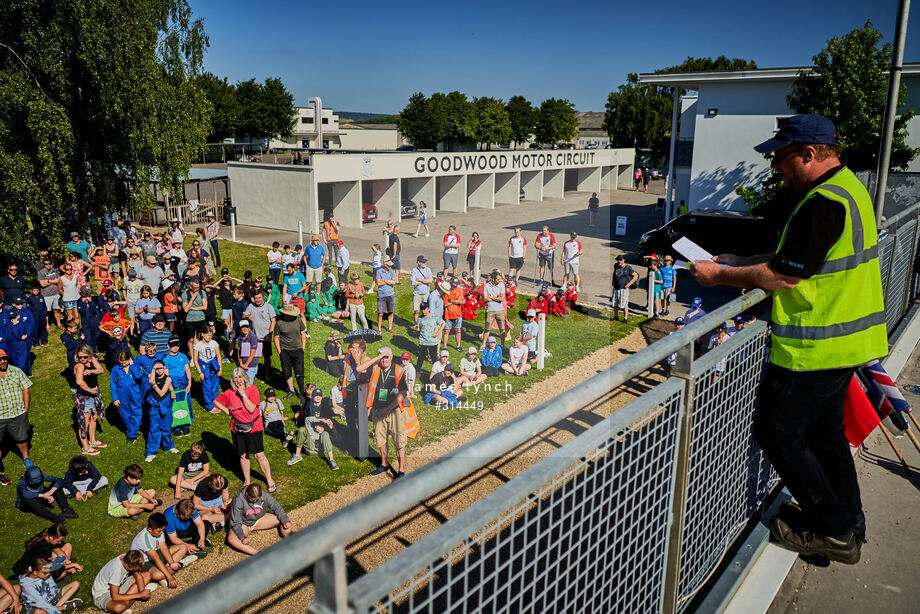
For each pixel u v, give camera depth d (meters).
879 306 2.06
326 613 0.82
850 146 16.67
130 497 8.19
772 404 2.20
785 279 2.00
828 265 1.98
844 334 2.00
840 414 2.33
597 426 1.48
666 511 1.92
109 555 7.47
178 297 13.82
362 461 8.91
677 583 2.02
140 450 9.80
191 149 26.91
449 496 6.56
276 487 8.61
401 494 0.88
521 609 1.32
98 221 23.44
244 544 7.58
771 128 24.05
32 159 18.36
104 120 21.33
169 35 26.47
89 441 9.86
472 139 67.25
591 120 74.19
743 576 2.33
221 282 13.73
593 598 1.59
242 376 8.34
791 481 2.29
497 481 6.14
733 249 18.98
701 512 2.21
